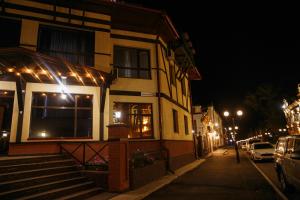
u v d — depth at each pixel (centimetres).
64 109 1343
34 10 1409
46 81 1313
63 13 1473
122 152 1095
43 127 1289
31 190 840
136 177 1159
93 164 1152
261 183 1155
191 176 1505
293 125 2844
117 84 1656
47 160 1098
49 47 1423
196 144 2922
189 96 2736
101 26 1552
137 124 1670
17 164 954
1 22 1351
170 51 2016
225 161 2430
